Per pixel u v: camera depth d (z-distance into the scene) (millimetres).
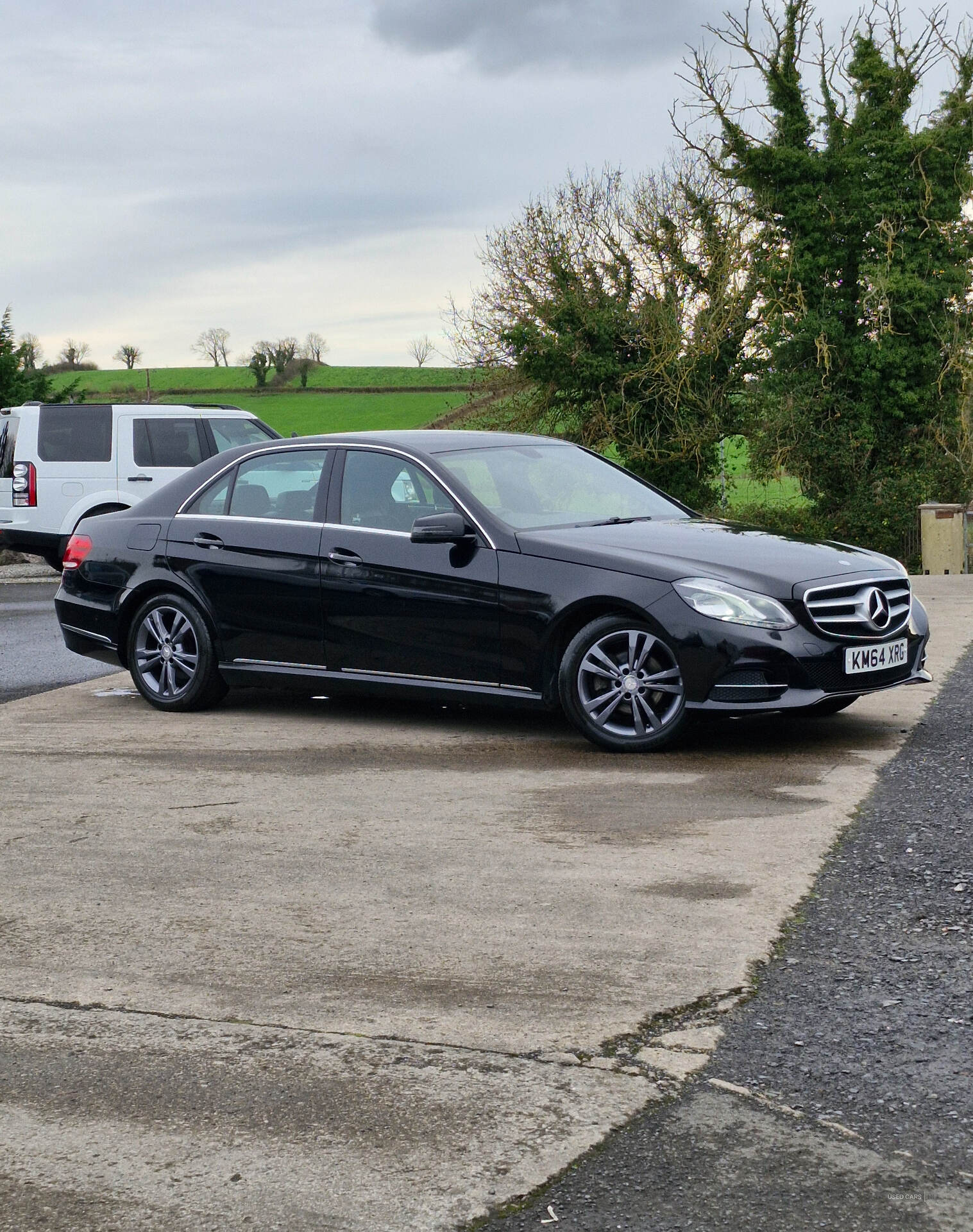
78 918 4332
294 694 8828
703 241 24234
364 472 7660
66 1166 2777
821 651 6406
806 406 24797
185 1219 2574
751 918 4188
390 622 7324
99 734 7516
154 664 8336
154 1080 3156
